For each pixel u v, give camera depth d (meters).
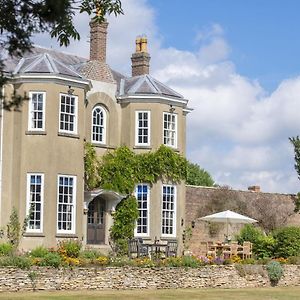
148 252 35.66
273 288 34.16
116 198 38.28
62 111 35.53
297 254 39.47
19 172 34.78
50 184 34.62
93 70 39.38
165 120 40.25
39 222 34.53
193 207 44.69
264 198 48.38
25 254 30.94
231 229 45.84
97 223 38.34
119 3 14.34
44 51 41.38
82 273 29.22
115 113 40.03
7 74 13.09
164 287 31.52
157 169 39.38
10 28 11.64
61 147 35.22
